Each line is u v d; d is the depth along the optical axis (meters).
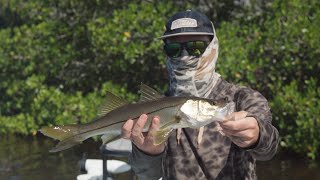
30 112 8.25
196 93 2.21
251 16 7.24
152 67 7.32
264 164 6.40
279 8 6.78
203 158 2.09
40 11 8.40
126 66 7.22
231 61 6.35
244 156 2.09
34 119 7.96
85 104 7.28
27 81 7.92
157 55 6.86
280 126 6.32
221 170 2.08
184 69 2.20
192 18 2.18
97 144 7.41
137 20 6.93
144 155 2.12
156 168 2.21
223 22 7.01
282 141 6.46
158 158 2.15
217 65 6.33
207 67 2.20
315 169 6.11
